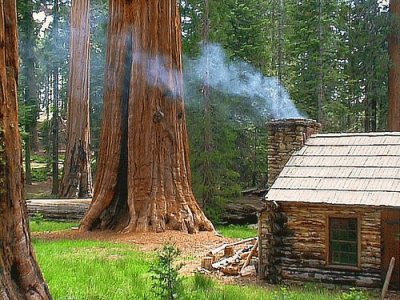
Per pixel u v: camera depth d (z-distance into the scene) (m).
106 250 15.19
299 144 14.07
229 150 27.31
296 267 12.34
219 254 14.78
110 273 10.98
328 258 12.07
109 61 20.53
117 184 19.97
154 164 19.38
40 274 5.71
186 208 19.45
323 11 29.20
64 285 9.26
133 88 19.62
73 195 28.91
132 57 19.94
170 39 20.17
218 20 28.52
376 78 29.08
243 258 14.45
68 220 24.62
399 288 11.48
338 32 31.34
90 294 8.60
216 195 26.02
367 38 28.89
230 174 26.61
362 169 12.51
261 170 31.06
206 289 10.02
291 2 33.59
